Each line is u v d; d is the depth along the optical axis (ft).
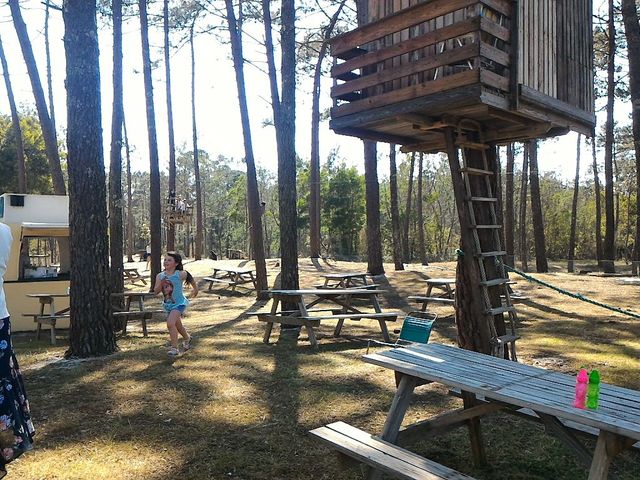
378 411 16.08
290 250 32.81
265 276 48.85
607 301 41.37
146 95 49.57
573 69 21.07
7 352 9.31
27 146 93.61
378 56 18.97
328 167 150.51
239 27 52.70
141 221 227.61
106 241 24.38
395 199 68.13
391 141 22.71
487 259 20.08
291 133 32.91
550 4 19.67
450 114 18.54
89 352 23.79
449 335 29.25
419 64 17.71
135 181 226.79
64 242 38.55
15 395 9.37
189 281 24.88
